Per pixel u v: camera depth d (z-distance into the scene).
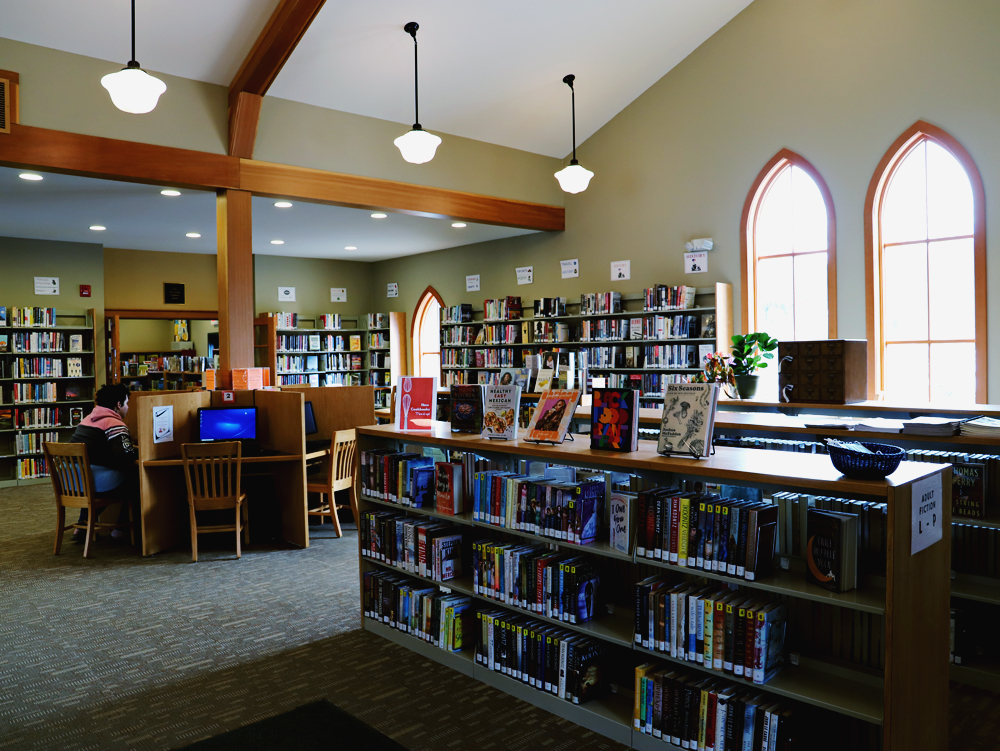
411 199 7.57
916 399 6.48
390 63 6.53
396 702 3.10
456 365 10.92
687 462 2.57
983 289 5.91
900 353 6.57
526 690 3.10
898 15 6.30
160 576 4.96
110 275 10.95
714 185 7.66
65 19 5.23
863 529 2.39
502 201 8.46
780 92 7.11
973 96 5.89
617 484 3.06
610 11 6.67
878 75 6.43
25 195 7.29
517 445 3.16
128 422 6.65
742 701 2.38
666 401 2.84
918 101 6.20
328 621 4.09
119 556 5.50
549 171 9.02
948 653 2.40
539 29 6.61
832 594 2.21
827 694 2.25
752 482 2.36
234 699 3.14
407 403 3.98
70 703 3.12
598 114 8.45
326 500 6.45
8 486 8.98
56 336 9.47
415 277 12.34
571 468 3.27
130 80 4.19
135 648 3.71
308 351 12.13
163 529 5.64
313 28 5.89
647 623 2.64
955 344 6.23
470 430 3.55
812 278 7.10
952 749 2.67
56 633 3.93
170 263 11.45
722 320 7.44
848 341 4.96
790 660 2.50
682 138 7.92
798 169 7.14
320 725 2.90
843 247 6.72
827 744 2.53
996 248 5.83
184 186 6.18
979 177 5.89
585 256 9.04
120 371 11.42
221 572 5.04
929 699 2.29
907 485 2.12
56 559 5.44
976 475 3.11
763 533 2.38
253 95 6.18
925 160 6.34
